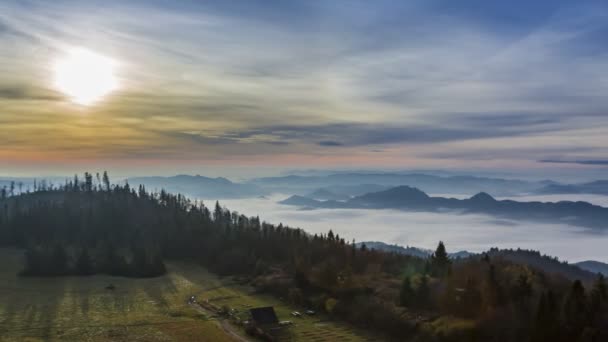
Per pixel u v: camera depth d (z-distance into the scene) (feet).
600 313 305.73
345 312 395.55
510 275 414.82
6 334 326.03
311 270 501.15
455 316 352.08
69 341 314.55
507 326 315.17
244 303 438.81
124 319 375.25
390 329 352.90
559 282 420.77
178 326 357.41
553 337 291.38
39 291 472.44
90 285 507.30
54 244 604.90
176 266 641.40
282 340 332.39
